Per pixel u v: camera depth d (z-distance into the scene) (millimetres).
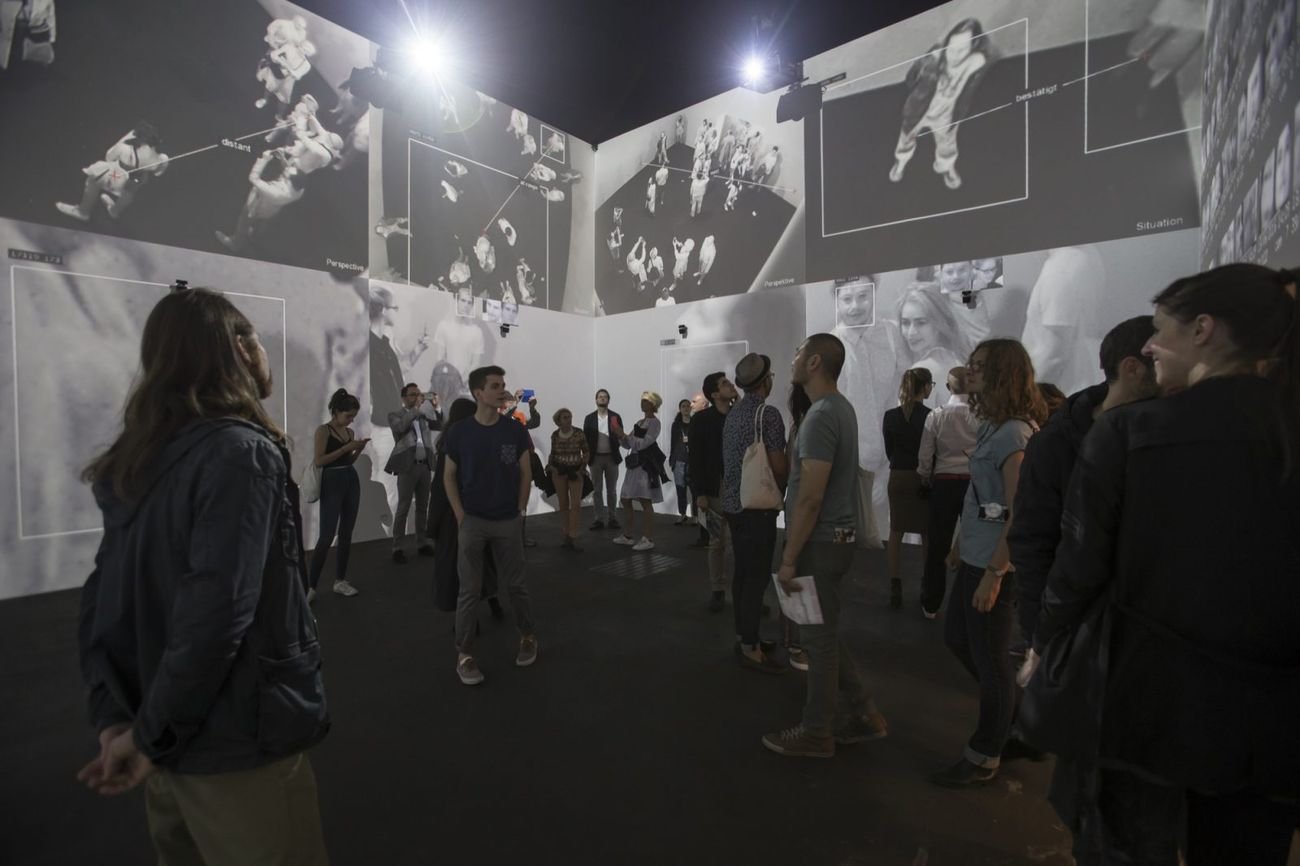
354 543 6941
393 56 7387
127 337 5391
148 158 5504
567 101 8789
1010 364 2232
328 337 6762
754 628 3361
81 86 5137
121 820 2145
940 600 4184
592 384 10078
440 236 7918
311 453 6609
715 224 8641
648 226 9445
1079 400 1546
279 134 6375
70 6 5078
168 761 1018
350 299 6965
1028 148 6180
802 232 7797
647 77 8227
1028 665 1481
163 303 1136
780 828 2072
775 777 2371
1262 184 2857
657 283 9320
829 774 2391
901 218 6992
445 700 3049
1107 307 5781
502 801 2227
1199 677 1025
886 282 7102
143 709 969
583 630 4070
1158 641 1070
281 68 6387
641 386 9539
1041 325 6125
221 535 989
